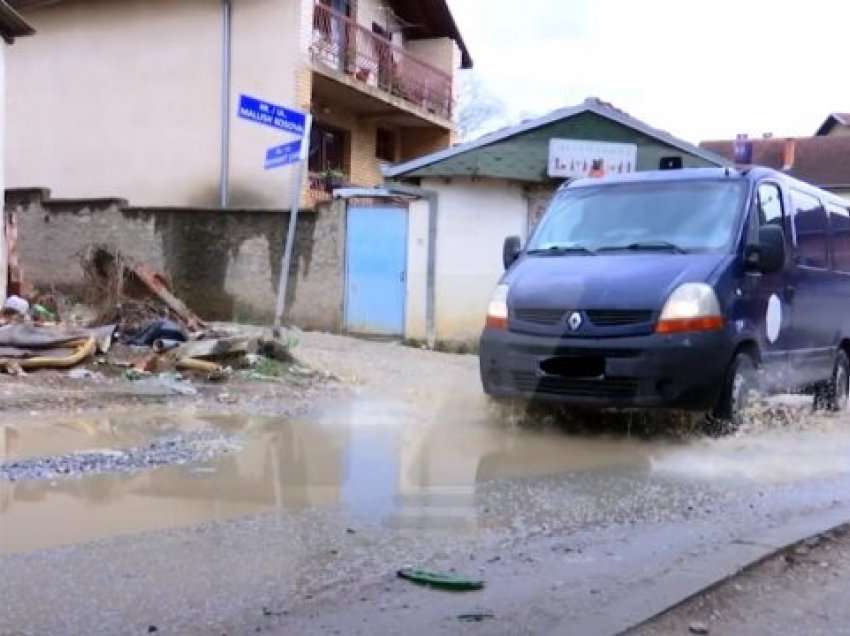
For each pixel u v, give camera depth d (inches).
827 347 360.5
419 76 923.4
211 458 249.1
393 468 242.8
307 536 182.2
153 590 151.6
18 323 413.1
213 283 637.9
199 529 185.0
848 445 287.7
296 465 243.6
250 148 732.0
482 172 601.6
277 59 722.2
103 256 474.6
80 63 793.6
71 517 191.2
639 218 318.7
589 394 276.8
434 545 178.7
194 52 750.5
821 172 1657.2
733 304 284.0
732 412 285.6
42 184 809.5
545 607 147.4
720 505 212.5
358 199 606.9
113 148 781.3
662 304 272.7
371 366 450.9
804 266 341.7
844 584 164.4
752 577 165.3
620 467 248.8
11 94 820.0
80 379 348.2
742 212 306.7
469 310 602.9
